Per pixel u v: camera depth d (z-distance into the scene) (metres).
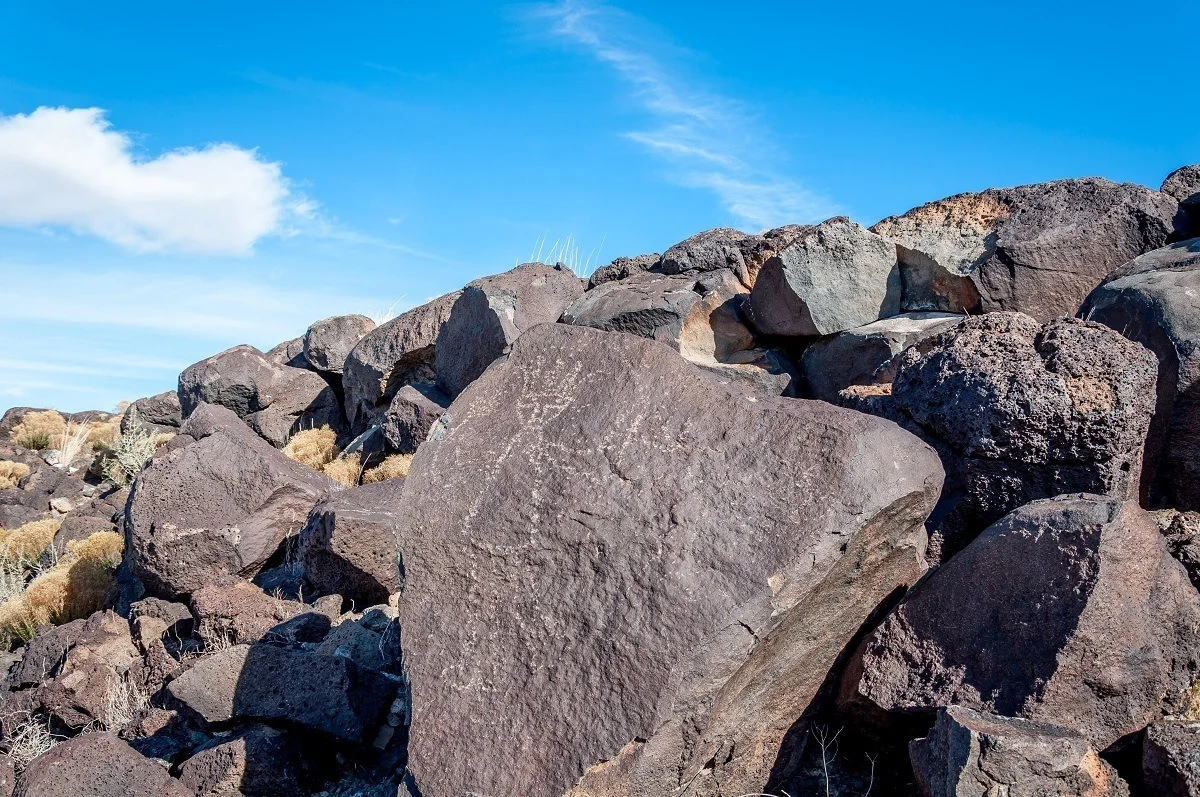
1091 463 4.14
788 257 7.43
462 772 3.29
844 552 3.43
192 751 4.73
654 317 8.24
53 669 6.46
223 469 7.56
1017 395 4.25
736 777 3.65
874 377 6.13
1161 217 6.43
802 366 7.64
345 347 13.62
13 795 4.36
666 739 3.20
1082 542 3.42
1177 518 4.30
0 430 17.73
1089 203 6.63
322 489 8.17
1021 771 2.96
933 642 3.63
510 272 10.39
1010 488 4.31
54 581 8.36
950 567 3.71
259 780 4.31
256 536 7.43
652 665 3.26
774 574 3.31
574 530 3.63
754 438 3.67
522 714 3.35
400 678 5.04
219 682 4.75
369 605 6.58
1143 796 3.24
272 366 13.62
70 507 13.01
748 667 3.39
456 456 4.04
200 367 13.76
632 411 3.88
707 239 9.42
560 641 3.45
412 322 11.46
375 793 4.32
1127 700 3.38
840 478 3.46
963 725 3.05
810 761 3.93
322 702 4.55
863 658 3.74
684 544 3.47
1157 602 3.49
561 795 3.15
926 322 6.84
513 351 4.32
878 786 3.73
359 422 12.53
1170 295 4.98
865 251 7.25
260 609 6.18
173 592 7.26
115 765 4.36
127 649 6.47
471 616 3.64
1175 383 4.78
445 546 3.81
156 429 15.80
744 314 8.06
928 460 3.64
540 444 3.93
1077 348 4.29
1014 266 6.54
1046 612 3.39
